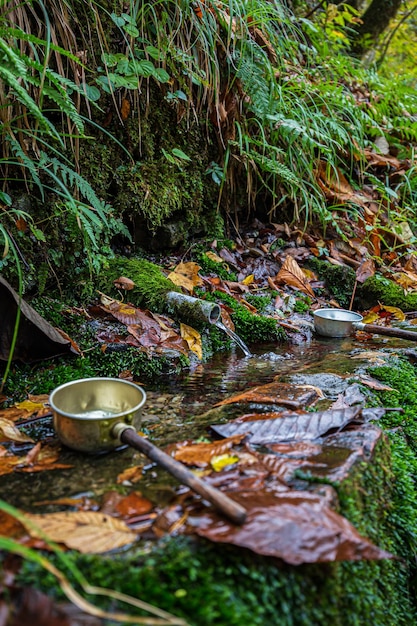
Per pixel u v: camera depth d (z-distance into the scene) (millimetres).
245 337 2506
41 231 2162
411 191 3977
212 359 2262
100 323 2203
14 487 1146
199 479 994
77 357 1976
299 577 952
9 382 1771
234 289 2873
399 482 1408
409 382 1987
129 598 798
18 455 1316
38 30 2199
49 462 1263
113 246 2756
